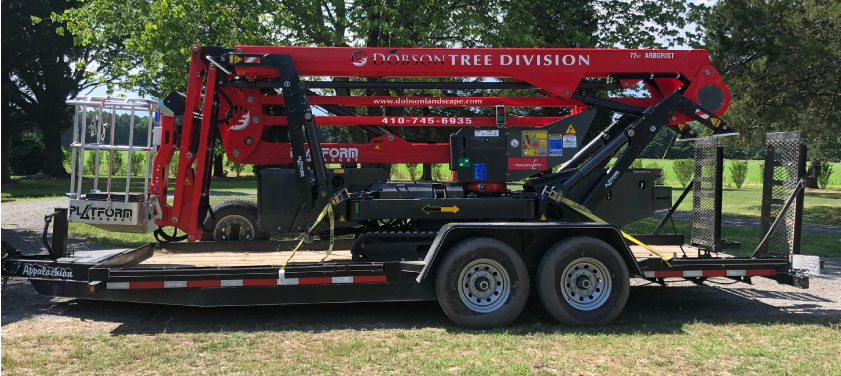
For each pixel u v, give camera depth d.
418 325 4.93
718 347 4.35
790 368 3.91
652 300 6.04
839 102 15.57
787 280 5.43
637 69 5.95
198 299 4.90
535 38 12.07
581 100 6.07
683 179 32.06
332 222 5.31
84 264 4.97
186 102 5.46
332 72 5.68
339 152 6.05
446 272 4.77
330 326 4.89
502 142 5.65
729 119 16.80
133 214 5.21
